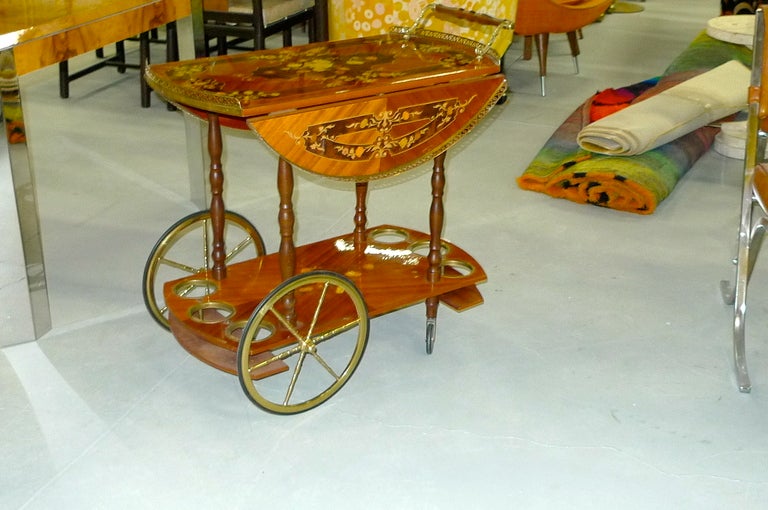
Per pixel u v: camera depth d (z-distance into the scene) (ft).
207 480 6.99
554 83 17.42
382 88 7.38
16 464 7.14
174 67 7.93
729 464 7.21
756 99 7.79
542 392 8.08
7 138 8.10
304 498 6.82
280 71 7.84
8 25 8.42
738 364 8.24
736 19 16.97
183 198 12.21
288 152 7.04
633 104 13.52
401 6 12.72
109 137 14.48
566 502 6.79
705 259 10.54
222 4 15.10
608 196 11.76
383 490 6.90
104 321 9.19
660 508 6.75
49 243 10.83
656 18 23.08
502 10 12.67
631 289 9.86
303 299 8.20
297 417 7.73
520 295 9.71
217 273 8.45
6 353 8.61
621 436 7.52
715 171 13.12
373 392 8.06
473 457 7.25
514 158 13.57
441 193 8.22
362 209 9.04
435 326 8.83
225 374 8.33
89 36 9.05
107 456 7.23
